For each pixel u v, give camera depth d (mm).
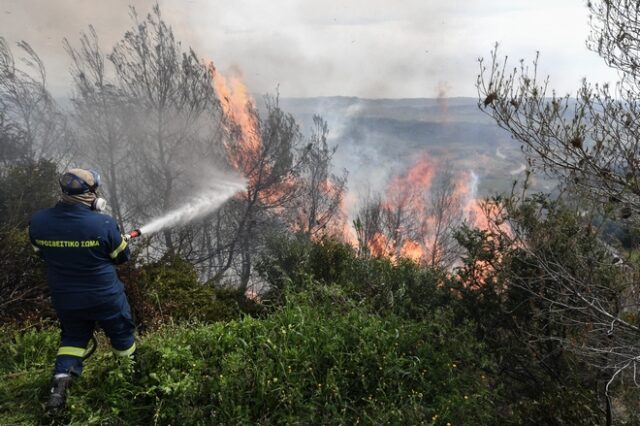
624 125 4121
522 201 4695
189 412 3354
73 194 3270
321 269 6691
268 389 3578
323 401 3656
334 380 3709
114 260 3406
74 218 3236
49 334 4289
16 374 3623
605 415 4254
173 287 6621
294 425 3400
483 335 5074
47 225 3223
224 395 3500
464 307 5215
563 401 4102
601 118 4227
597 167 4234
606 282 4539
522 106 4391
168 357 3660
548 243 4492
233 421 3377
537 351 4871
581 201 4449
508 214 4676
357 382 3875
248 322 4344
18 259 5445
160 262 7348
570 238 4508
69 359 3316
